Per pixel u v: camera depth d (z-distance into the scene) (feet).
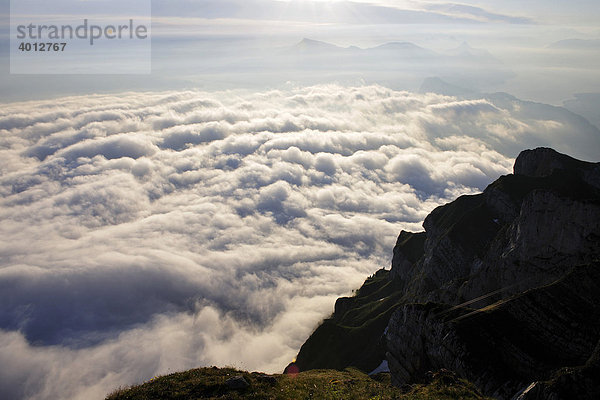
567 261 178.09
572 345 114.42
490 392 109.50
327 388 95.45
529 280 190.90
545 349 116.57
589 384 92.22
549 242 186.39
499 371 114.11
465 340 123.65
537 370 110.63
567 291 128.57
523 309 129.18
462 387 94.43
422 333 141.90
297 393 88.69
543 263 187.11
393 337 155.84
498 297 201.16
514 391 106.93
